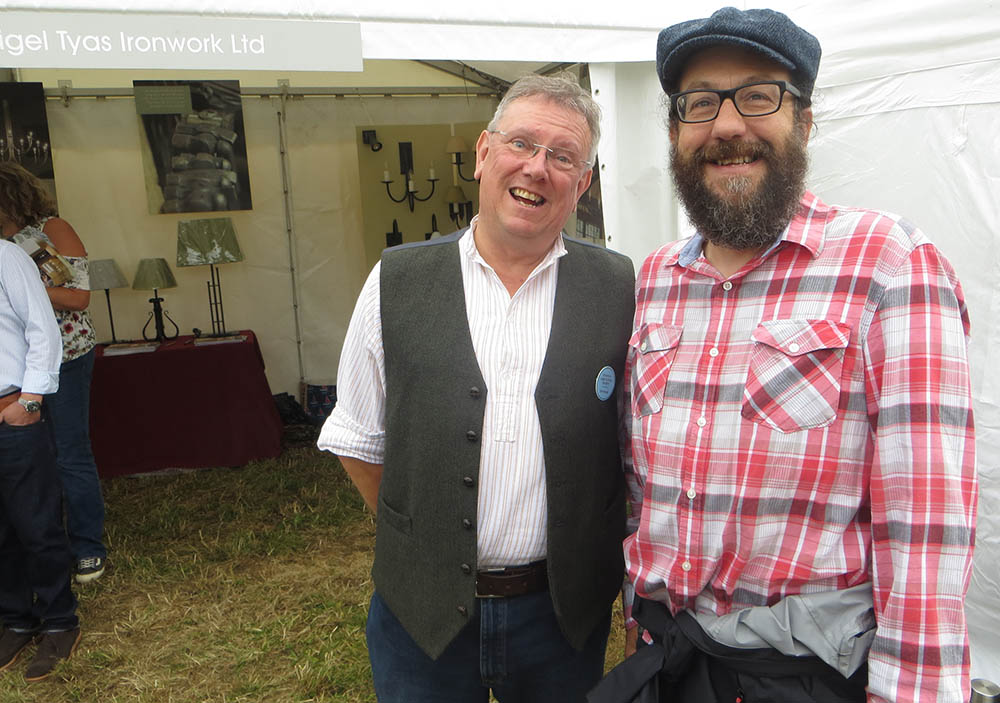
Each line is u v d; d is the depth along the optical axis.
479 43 2.41
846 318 1.03
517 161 1.28
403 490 1.42
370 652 1.57
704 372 1.15
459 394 1.34
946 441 0.95
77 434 3.22
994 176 1.99
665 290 1.26
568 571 1.37
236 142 5.09
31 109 4.58
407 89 5.36
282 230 5.34
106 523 3.96
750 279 1.13
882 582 1.00
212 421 4.76
